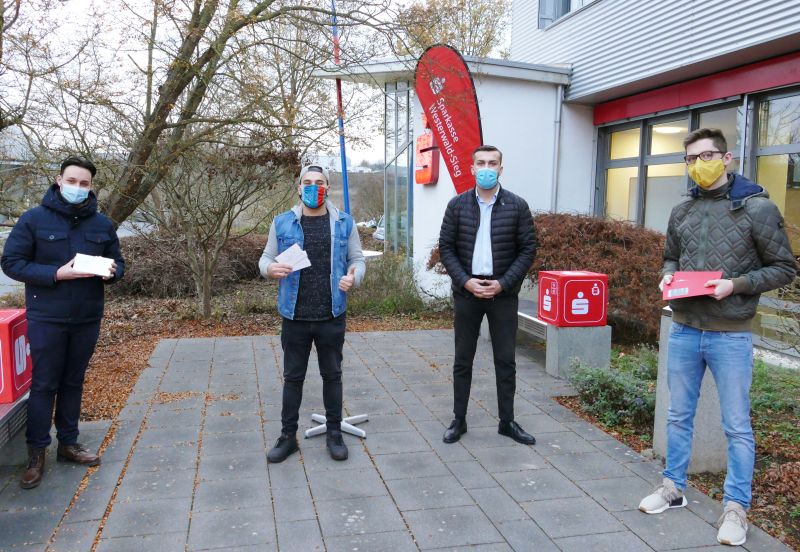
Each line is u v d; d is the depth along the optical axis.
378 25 6.14
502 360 4.05
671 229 3.16
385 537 2.88
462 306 3.98
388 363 6.20
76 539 2.85
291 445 3.82
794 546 2.79
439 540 2.86
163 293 10.66
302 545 2.80
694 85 8.45
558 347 5.53
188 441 4.05
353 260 3.84
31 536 2.86
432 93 8.22
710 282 2.75
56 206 3.34
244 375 5.67
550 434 4.22
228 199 7.95
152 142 6.18
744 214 2.78
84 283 3.44
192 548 2.77
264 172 7.80
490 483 3.45
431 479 3.50
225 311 8.88
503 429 4.17
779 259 2.72
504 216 3.89
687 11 7.78
